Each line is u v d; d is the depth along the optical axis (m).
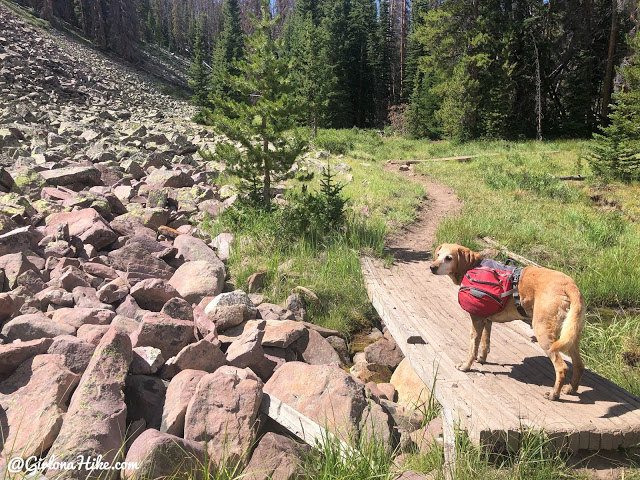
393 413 5.03
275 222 10.23
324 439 4.01
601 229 11.23
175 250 8.76
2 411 4.03
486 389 4.47
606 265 9.17
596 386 4.52
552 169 20.97
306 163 20.39
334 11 63.16
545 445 3.74
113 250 8.78
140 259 8.17
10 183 10.46
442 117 38.12
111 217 10.42
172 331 5.43
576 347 4.24
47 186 11.44
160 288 6.78
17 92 29.59
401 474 3.69
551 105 40.56
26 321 5.22
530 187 17.11
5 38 43.72
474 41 36.03
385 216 13.37
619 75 34.28
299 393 4.80
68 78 40.44
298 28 72.50
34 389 4.17
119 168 14.53
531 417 3.92
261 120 11.50
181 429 4.24
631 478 3.49
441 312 6.83
